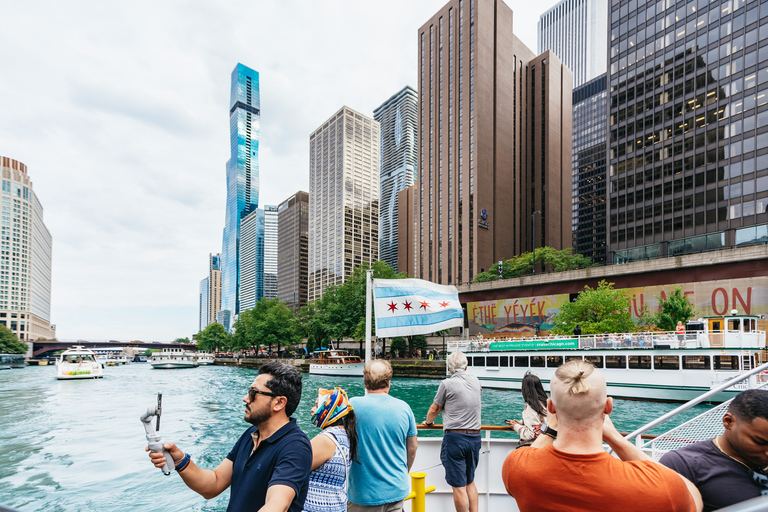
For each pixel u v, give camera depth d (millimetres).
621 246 66375
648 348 24516
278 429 2396
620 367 25500
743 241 51531
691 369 22797
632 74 67000
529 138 120938
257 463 2305
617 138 68438
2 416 23062
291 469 2193
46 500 10711
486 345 33688
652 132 63719
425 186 115062
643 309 42000
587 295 37312
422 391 33844
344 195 161750
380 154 198500
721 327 22922
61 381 48938
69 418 22219
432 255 110312
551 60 119625
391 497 3340
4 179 173375
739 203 52938
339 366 49219
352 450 3203
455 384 4559
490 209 101812
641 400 24297
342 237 159250
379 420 3416
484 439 5113
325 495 2676
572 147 132625
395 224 173625
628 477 1695
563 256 73750
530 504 1845
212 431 19016
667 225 60750
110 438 17328
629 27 67938
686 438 3984
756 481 2082
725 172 54688
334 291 65938
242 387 40406
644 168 64375
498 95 107312
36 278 193000
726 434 2178
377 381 3621
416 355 58375
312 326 71438
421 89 119688
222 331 129875
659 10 63812
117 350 173625
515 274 80250
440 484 5109
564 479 1750
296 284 186875
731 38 55250
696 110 58438
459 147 105438
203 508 10203
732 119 54469
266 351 108375
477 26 104188
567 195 120688
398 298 6098
